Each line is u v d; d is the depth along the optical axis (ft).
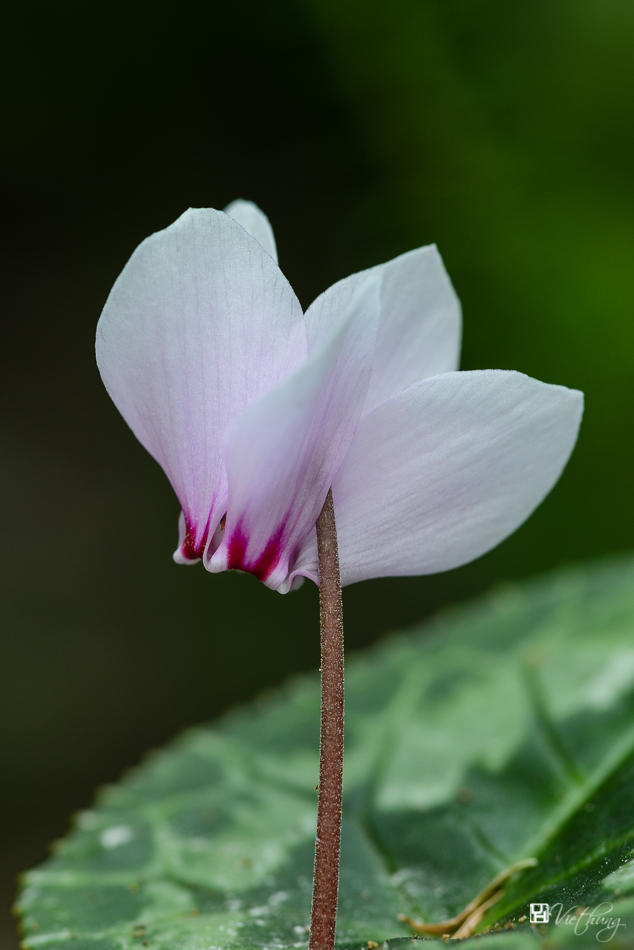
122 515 2.41
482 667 0.95
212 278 0.69
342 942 0.74
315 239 2.29
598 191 1.55
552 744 0.83
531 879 0.76
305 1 1.77
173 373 0.69
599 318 1.56
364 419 0.70
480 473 0.70
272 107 2.23
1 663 2.15
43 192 2.58
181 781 0.87
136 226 2.59
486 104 1.58
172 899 0.77
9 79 2.35
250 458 0.68
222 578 2.30
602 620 0.97
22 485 2.42
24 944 0.75
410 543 0.71
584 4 1.52
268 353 0.69
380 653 1.05
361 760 0.86
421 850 0.79
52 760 2.05
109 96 2.37
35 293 2.64
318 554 0.69
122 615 2.26
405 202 1.65
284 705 0.98
